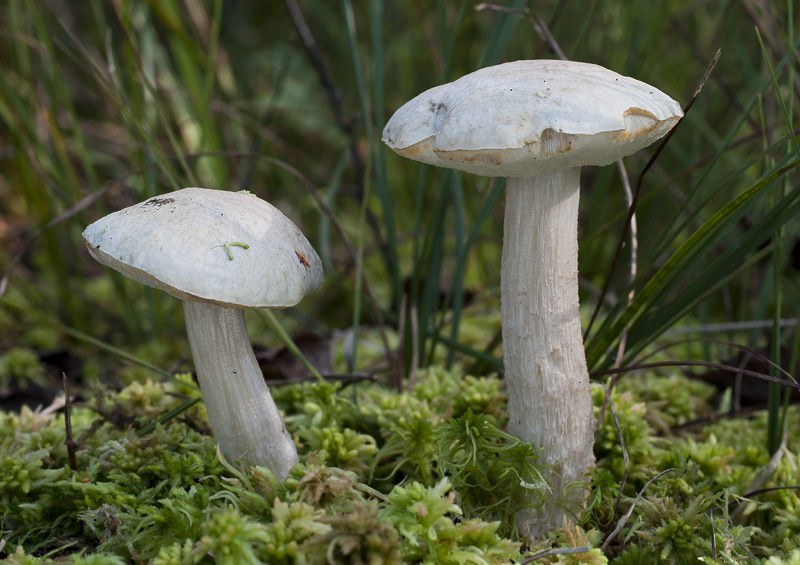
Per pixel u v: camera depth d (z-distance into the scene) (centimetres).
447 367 39
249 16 75
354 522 27
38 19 40
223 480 30
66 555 29
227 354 29
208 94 42
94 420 34
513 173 27
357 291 37
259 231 28
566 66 28
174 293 27
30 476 31
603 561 28
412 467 32
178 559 28
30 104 43
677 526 29
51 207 44
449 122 26
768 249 31
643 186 45
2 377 41
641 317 33
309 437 33
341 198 67
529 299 29
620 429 31
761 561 29
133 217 28
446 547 28
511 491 30
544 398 29
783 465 32
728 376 37
